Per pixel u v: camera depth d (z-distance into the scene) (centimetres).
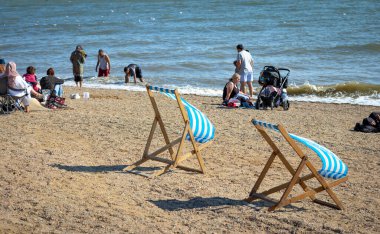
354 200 1022
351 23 6556
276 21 7050
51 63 4091
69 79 3334
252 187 1086
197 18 7894
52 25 7644
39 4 13562
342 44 4675
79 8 11544
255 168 1212
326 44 4722
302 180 979
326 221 916
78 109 1947
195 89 2936
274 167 1225
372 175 1184
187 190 1059
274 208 956
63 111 1859
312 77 3331
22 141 1394
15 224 884
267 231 878
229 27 6531
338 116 2066
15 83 1778
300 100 2573
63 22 8131
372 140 1567
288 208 976
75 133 1498
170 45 4978
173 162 1152
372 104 2455
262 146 1407
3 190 1028
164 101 2348
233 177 1147
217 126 1698
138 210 955
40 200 983
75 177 1117
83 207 958
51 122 1636
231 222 912
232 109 2125
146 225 891
